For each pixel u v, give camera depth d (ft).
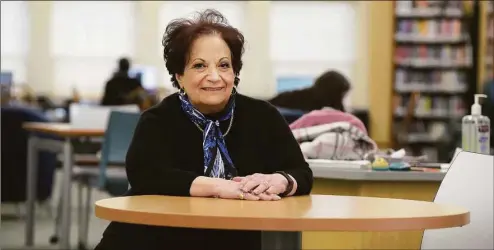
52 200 28.40
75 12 44.57
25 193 23.70
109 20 44.80
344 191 10.93
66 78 44.68
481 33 38.40
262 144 8.16
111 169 16.96
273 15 45.62
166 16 45.11
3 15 43.86
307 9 45.60
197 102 7.88
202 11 8.27
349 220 5.56
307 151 11.59
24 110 23.38
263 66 45.44
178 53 7.86
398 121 38.50
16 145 23.40
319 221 5.54
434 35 38.70
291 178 7.44
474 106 11.14
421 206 6.54
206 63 7.80
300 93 14.90
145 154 7.82
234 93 8.16
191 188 7.27
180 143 7.94
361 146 11.77
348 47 45.80
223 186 7.12
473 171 8.09
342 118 12.24
